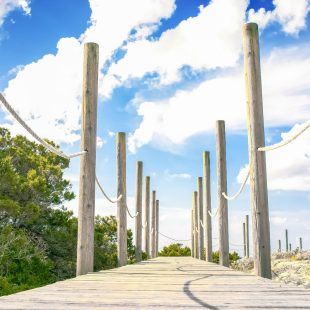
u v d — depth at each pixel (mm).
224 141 11633
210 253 15766
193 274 7441
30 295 4320
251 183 6961
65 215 20719
